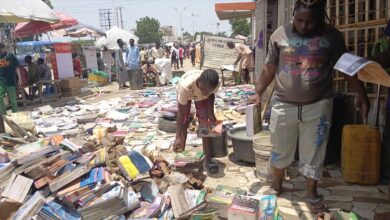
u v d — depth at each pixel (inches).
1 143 184.4
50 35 904.9
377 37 179.2
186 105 176.2
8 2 388.8
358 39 189.0
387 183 163.5
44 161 144.9
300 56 131.4
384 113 175.3
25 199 130.6
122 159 157.8
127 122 314.3
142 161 160.7
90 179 139.3
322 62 130.6
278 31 137.9
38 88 478.9
